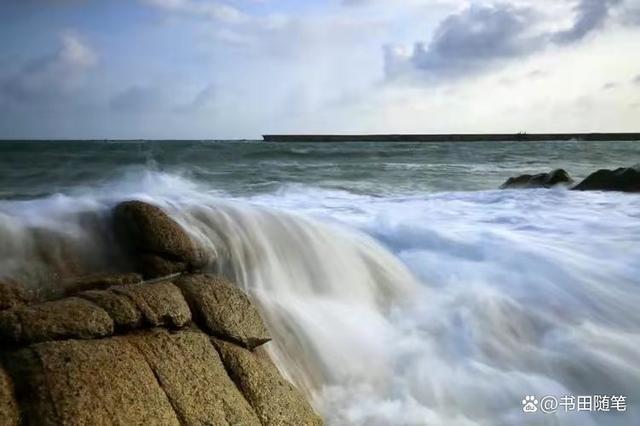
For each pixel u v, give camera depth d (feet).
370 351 20.03
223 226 22.61
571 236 34.76
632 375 19.63
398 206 46.14
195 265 19.54
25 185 62.49
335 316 21.17
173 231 19.33
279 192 61.26
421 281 25.50
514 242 31.30
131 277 17.53
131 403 12.34
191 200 24.77
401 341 20.99
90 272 17.93
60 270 17.43
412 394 18.45
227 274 21.17
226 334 15.76
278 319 19.80
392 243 29.63
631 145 357.00
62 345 12.75
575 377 19.71
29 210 20.42
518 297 24.17
